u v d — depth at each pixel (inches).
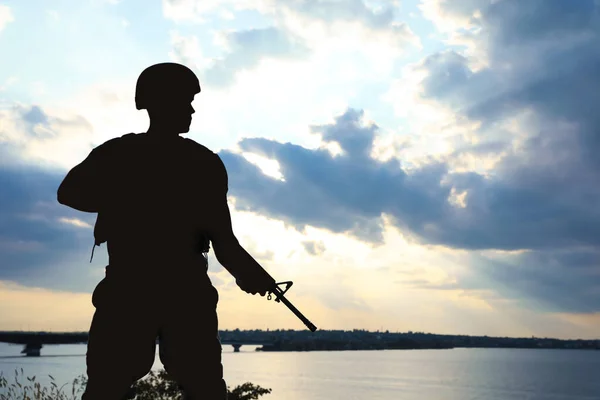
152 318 102.2
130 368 101.4
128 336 101.1
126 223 105.3
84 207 107.8
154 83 109.7
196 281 105.5
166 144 109.0
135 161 107.4
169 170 107.6
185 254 106.1
